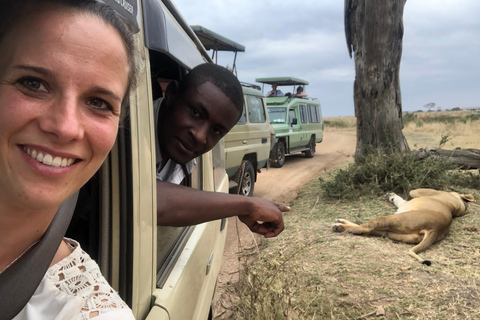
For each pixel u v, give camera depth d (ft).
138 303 4.16
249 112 25.08
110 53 2.14
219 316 10.71
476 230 15.88
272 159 40.34
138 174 4.10
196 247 6.77
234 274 13.53
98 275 2.57
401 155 23.53
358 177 22.79
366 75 25.80
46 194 2.06
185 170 7.32
